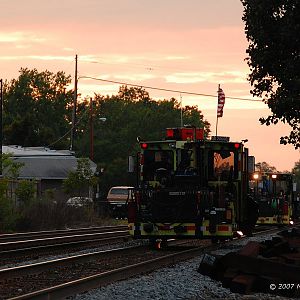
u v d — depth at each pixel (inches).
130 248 1865.2
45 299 991.0
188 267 1465.3
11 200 3043.8
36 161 4948.3
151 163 1958.7
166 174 1935.3
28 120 7524.6
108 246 2089.1
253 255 1112.2
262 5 1923.0
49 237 2513.5
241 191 1953.7
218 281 1179.3
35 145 7445.9
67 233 2751.0
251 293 1065.5
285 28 1898.4
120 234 2682.1
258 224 3107.8
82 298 1040.2
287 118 1990.7
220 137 1966.0
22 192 3233.3
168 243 2145.7
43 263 1396.4
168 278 1272.1
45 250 1889.8
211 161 1935.3
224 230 1865.2
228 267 1080.8
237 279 1045.2
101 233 2613.2
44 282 1240.8
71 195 4052.7
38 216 3139.8
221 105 3472.0
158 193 1886.1
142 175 1962.4
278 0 1924.2
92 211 3698.3
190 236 1868.8
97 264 1530.5
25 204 3193.9
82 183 4035.4
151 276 1306.6
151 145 1958.7
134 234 1903.3
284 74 1957.4
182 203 1873.8
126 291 1111.6
